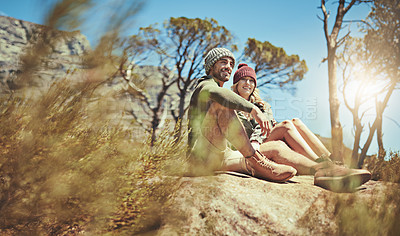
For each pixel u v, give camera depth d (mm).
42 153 1118
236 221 1384
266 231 1329
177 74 12062
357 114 10625
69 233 1250
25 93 1035
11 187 1090
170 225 1342
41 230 1187
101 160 1235
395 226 1162
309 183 1969
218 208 1446
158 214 1347
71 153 1156
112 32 1044
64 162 1136
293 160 2002
